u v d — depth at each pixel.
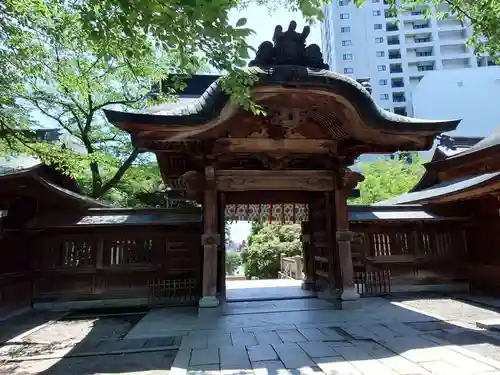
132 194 16.31
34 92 9.98
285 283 12.09
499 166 10.92
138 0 2.54
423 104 37.09
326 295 8.34
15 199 8.39
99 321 7.27
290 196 9.40
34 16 5.70
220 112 6.00
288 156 7.84
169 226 9.26
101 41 3.77
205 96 6.21
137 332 5.98
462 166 12.50
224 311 7.37
